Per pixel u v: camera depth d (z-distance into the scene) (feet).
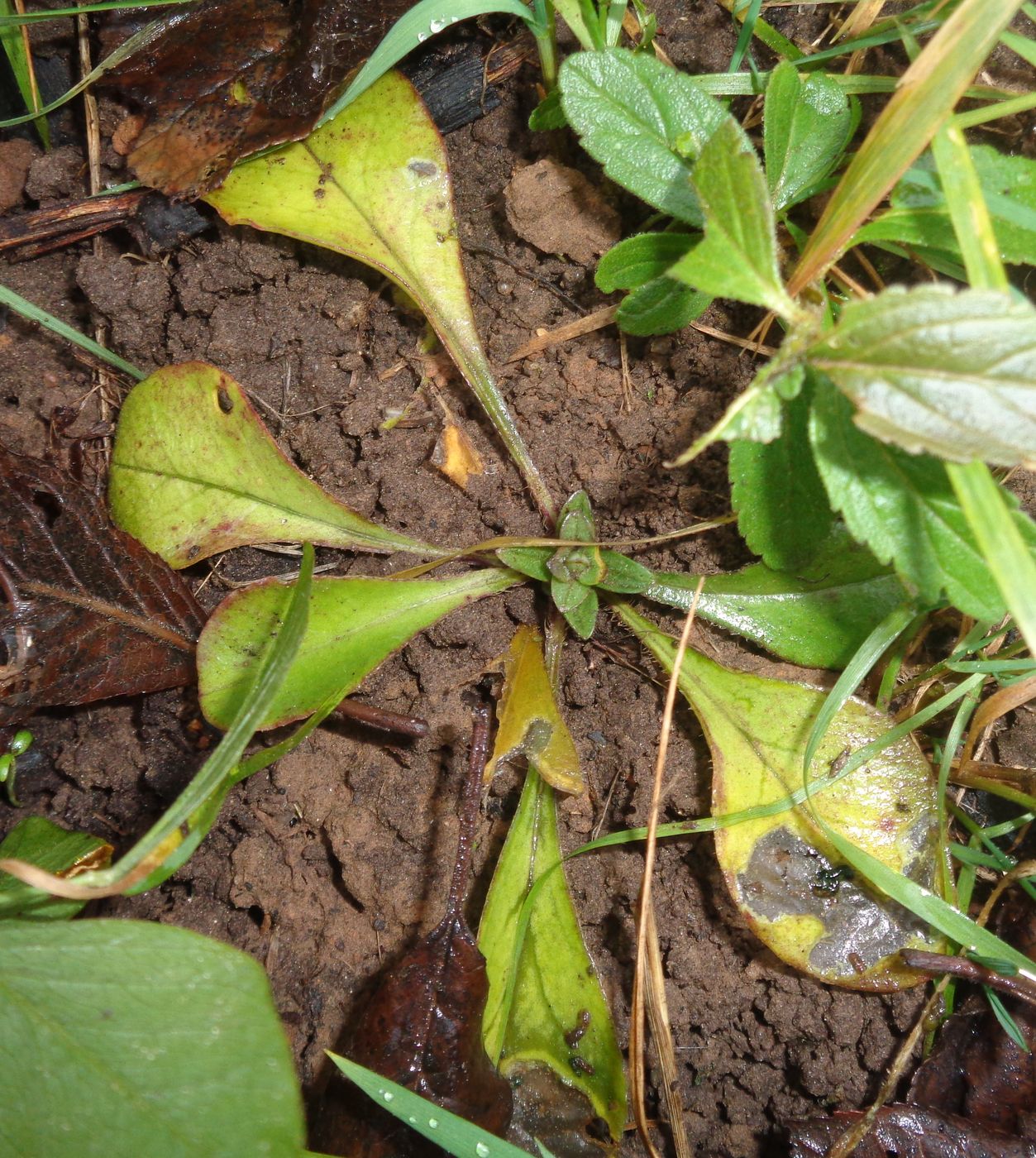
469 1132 0.56
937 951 0.62
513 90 0.73
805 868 0.64
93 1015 0.55
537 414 0.72
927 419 0.48
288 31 0.69
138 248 0.73
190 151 0.69
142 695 0.68
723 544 0.70
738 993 0.66
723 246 0.52
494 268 0.73
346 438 0.72
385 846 0.67
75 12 0.67
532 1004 0.64
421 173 0.69
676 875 0.68
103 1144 0.53
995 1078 0.63
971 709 0.67
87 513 0.66
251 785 0.67
